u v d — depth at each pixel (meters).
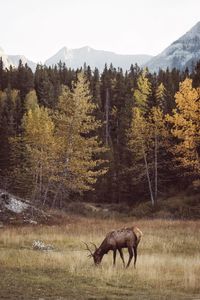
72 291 14.17
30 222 40.22
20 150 71.12
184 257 23.92
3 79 141.62
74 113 49.72
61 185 53.38
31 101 106.88
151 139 61.56
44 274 16.92
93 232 33.88
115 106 112.38
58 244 28.38
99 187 72.62
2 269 17.41
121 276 17.39
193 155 52.50
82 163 50.03
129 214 56.00
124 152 75.88
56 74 143.62
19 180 60.16
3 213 40.59
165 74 130.12
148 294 14.59
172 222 42.47
